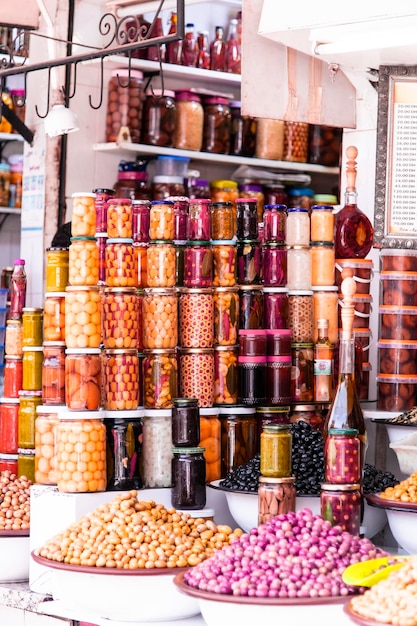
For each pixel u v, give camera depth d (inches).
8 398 173.5
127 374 145.3
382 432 163.3
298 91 162.2
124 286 145.9
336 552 116.3
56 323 151.5
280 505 131.0
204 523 134.1
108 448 144.5
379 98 157.0
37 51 238.2
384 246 158.7
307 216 161.9
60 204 233.8
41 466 149.9
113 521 129.6
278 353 156.0
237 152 254.2
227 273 155.0
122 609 125.1
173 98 242.5
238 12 264.5
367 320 166.4
